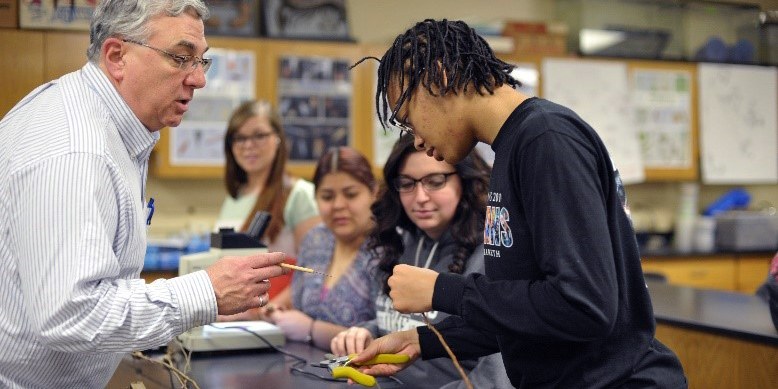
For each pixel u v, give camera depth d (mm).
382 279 2289
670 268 5145
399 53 1470
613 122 5344
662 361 1465
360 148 4863
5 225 1507
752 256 5363
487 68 1432
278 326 2531
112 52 1615
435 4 5445
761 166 5734
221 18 4652
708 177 5602
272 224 3410
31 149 1479
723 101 5645
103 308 1438
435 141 1473
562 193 1285
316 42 4781
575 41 5465
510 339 1482
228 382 1949
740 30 5707
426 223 2092
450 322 1744
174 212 4980
